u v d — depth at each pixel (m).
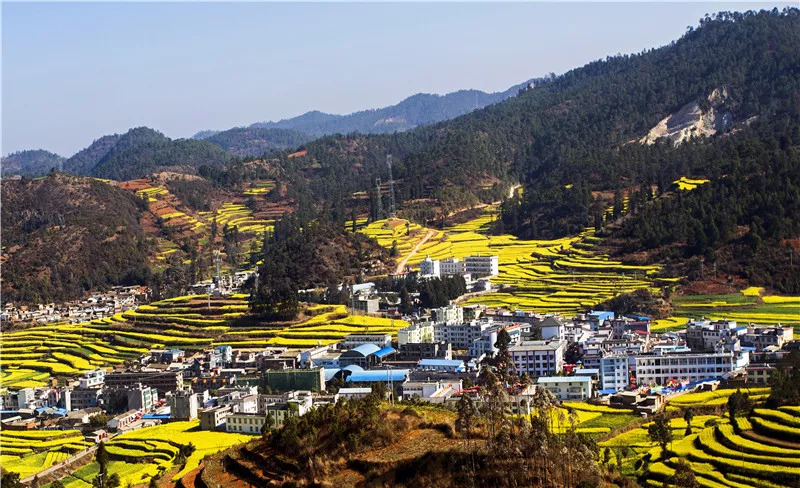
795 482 176.88
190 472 192.00
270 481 167.00
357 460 161.00
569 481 145.50
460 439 163.25
